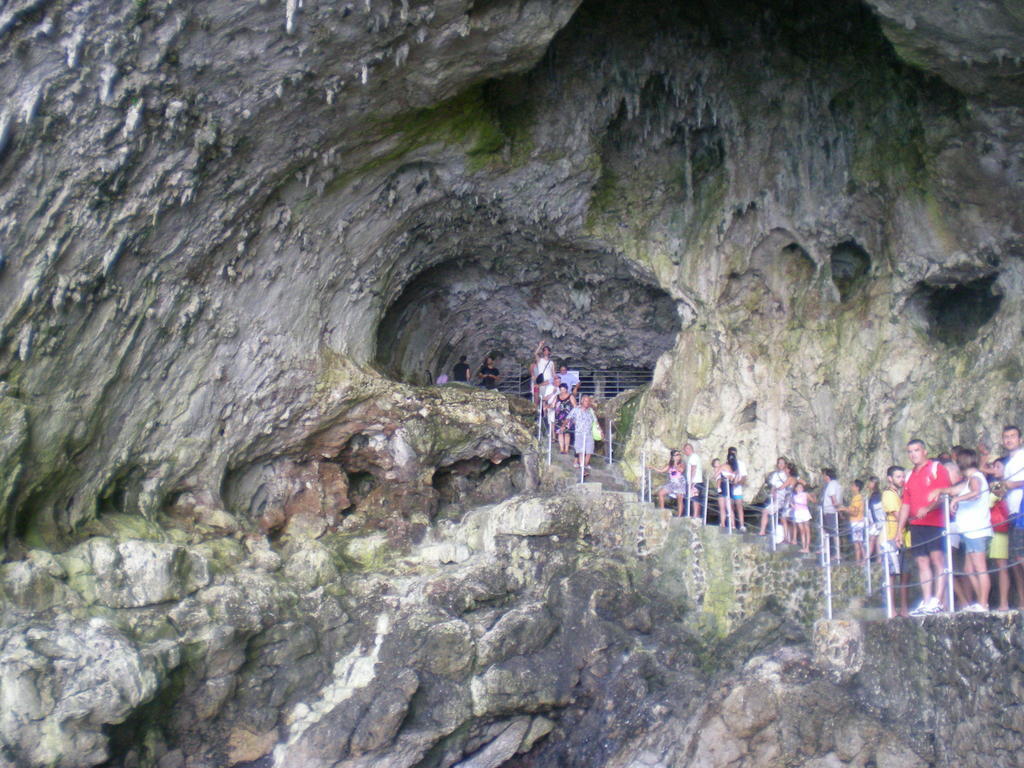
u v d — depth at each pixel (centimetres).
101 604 1035
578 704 1259
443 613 1262
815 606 1266
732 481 1419
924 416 1275
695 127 1430
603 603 1301
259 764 1155
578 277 1659
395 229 1414
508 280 1689
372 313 1505
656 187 1505
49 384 1006
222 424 1283
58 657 941
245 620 1149
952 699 855
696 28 1298
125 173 961
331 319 1412
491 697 1212
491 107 1309
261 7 902
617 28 1295
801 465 1431
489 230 1525
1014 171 1114
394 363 1706
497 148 1345
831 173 1354
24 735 899
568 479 1497
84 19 827
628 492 1446
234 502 1377
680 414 1536
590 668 1259
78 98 874
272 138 1076
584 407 1536
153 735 1080
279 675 1190
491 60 1090
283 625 1198
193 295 1148
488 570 1329
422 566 1375
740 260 1460
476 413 1540
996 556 883
